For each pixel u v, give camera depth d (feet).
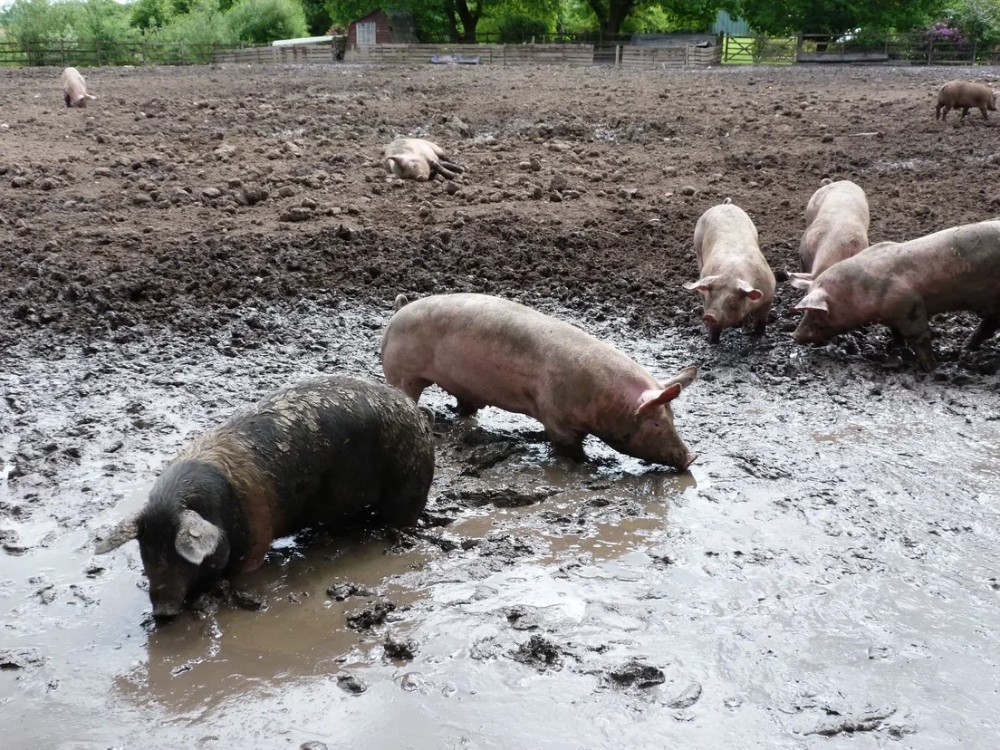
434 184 29.84
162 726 11.67
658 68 77.82
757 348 20.44
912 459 16.20
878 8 108.47
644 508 14.97
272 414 13.62
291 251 24.04
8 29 117.91
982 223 19.11
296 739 11.51
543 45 98.48
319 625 12.90
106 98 49.55
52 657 12.46
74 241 24.48
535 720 11.69
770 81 58.75
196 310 21.44
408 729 11.60
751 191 29.60
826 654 12.42
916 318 19.22
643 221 26.71
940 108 40.57
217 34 115.34
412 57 101.09
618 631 12.73
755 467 15.96
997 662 12.31
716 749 11.39
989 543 14.19
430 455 14.57
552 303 22.44
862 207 22.97
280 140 36.52
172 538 12.65
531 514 14.88
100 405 17.75
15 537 14.29
